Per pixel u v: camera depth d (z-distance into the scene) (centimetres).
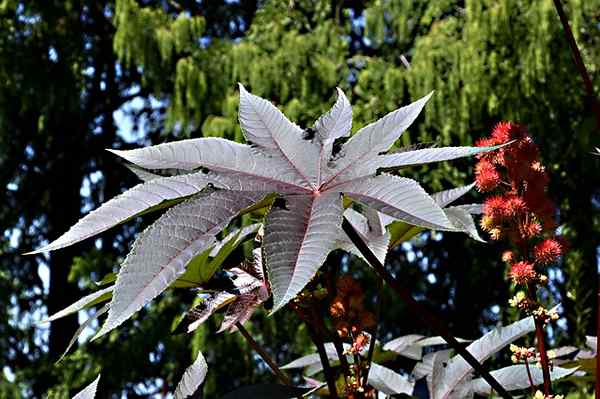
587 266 497
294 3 735
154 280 92
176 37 660
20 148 802
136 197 106
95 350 732
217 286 142
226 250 135
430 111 614
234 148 115
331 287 137
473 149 101
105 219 103
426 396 162
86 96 833
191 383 147
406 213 96
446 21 666
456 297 715
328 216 98
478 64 612
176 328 135
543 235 133
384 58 707
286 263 92
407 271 722
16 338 830
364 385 134
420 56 624
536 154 132
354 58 700
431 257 735
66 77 734
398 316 662
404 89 649
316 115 644
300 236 96
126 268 92
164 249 94
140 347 699
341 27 712
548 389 130
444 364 165
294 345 645
